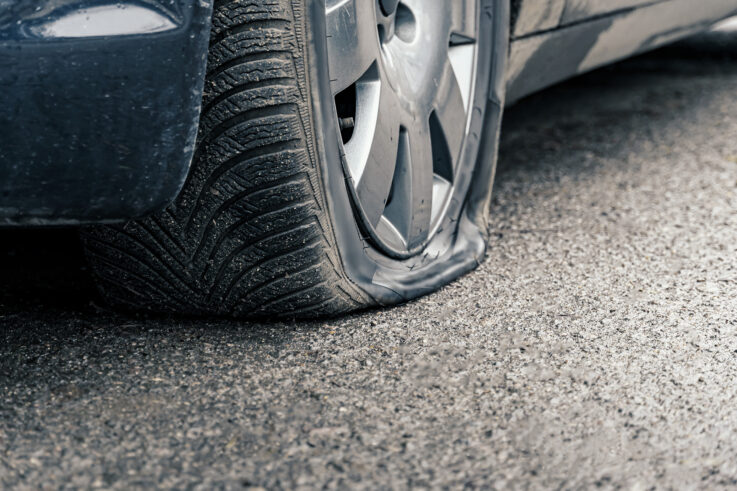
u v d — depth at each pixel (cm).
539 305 167
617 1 247
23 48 111
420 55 177
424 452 114
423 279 173
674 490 106
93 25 113
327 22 143
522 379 136
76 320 156
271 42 131
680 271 186
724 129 324
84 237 147
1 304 164
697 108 361
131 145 118
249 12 129
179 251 145
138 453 114
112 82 114
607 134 320
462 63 193
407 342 150
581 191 249
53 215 120
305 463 112
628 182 258
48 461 111
